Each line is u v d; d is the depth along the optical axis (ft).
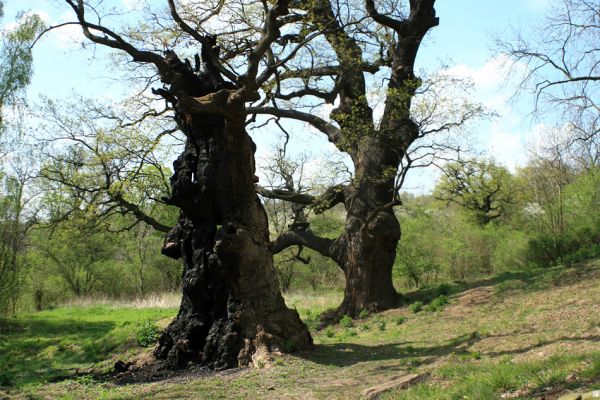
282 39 71.67
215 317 50.39
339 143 81.00
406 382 33.40
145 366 51.57
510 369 29.48
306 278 148.15
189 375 46.03
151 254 151.94
